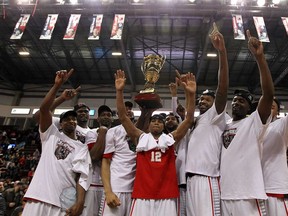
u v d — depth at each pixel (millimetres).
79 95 18359
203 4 10609
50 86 19125
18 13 11406
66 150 2650
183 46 14305
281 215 2189
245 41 13266
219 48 2502
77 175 2633
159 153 2357
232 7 10531
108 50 14719
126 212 2373
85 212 2611
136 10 10836
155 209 2176
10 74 18328
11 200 6754
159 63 3242
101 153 2697
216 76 17000
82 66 16812
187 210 2369
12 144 15141
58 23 12688
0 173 11219
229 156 2336
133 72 16781
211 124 2535
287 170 2346
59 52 15523
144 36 13578
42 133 2654
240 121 2504
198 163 2396
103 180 2475
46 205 2379
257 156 2279
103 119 3125
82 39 13938
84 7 10891
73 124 2777
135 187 2291
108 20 12055
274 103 2791
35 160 12227
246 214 2111
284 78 16734
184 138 2748
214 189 2297
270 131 2471
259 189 2154
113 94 18250
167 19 12039
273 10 10352
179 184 2566
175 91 3455
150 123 2553
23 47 14977
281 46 13719
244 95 2578
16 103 18656
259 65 2307
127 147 2613
